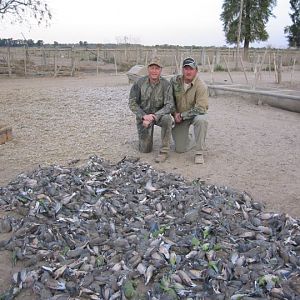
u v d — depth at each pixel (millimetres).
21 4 20641
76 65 26469
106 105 10008
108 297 2521
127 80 18453
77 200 3836
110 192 4023
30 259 2926
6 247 3150
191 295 2510
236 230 3277
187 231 3227
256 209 3801
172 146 6082
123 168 4719
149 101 5449
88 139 6445
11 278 2764
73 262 2859
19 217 3668
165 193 3980
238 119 8367
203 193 3963
